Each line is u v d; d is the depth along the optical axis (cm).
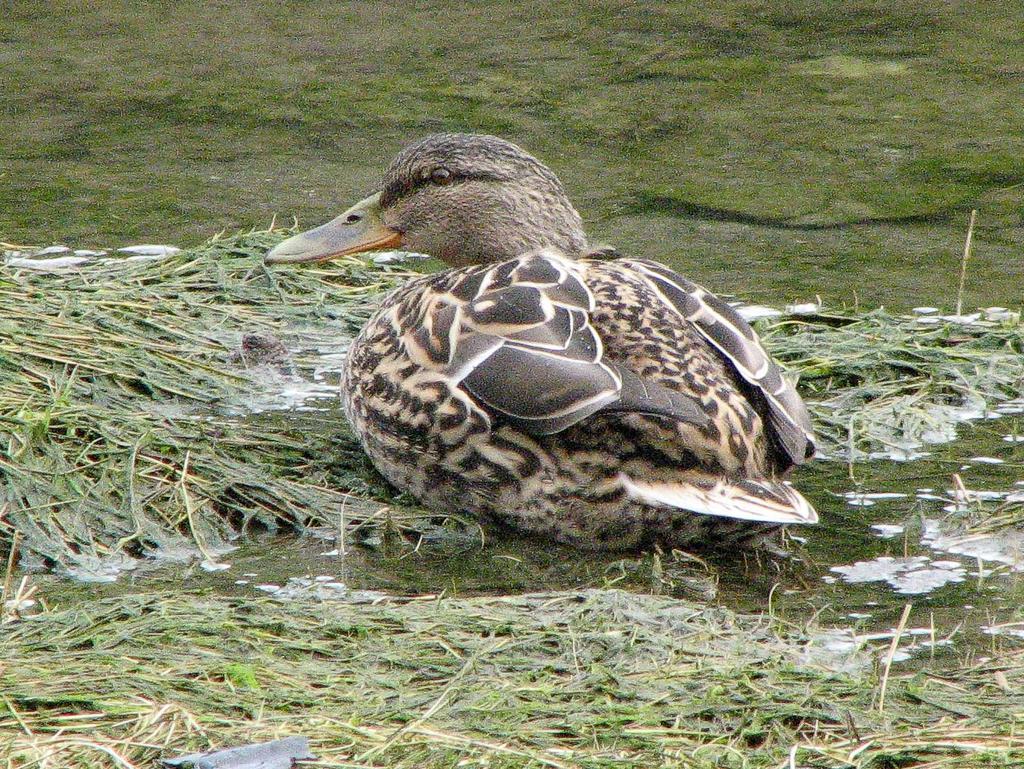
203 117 1986
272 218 1628
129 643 817
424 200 1215
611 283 1009
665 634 841
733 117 1994
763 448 982
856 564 969
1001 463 1123
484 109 2020
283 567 962
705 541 984
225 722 736
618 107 2034
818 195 1722
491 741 725
